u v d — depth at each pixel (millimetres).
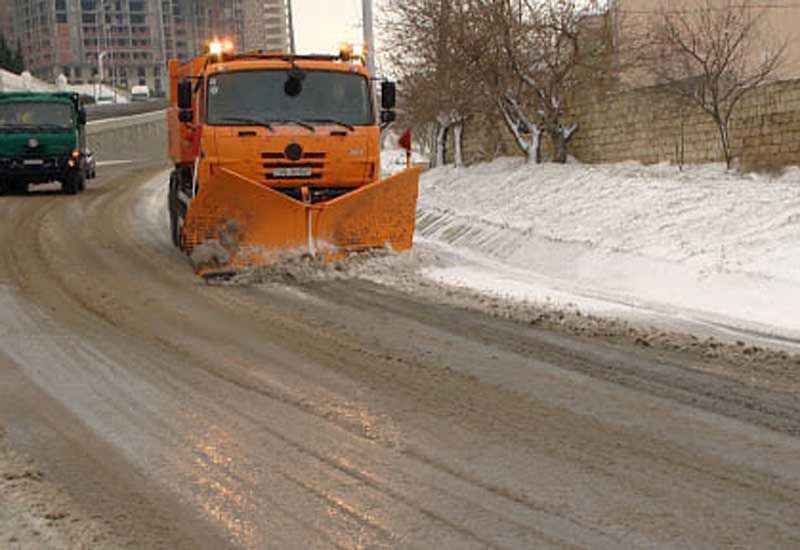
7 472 4793
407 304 9695
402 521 4152
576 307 9508
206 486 4594
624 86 24688
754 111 18453
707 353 7418
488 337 8047
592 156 22703
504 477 4688
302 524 4129
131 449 5148
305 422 5617
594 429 5465
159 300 9945
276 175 12156
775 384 6484
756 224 11617
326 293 10406
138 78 173125
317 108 12438
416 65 23188
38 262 12805
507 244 13836
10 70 107625
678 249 11234
